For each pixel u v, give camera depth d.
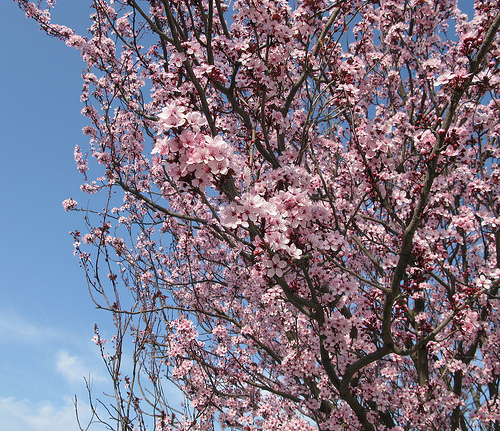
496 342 5.83
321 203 5.43
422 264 4.35
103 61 6.85
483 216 5.63
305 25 4.42
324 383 5.41
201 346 5.38
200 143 2.70
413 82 7.98
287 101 5.25
